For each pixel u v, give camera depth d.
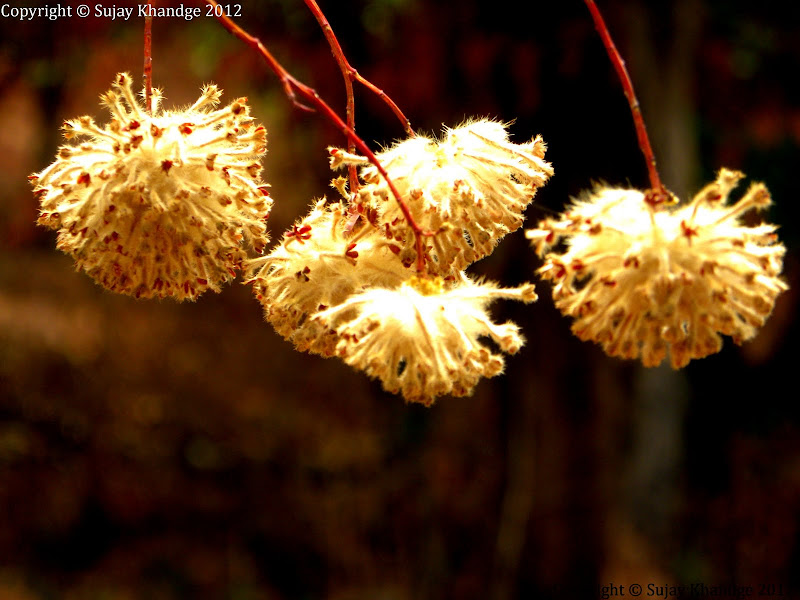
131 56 6.49
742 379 8.23
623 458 6.56
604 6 5.55
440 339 1.72
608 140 5.77
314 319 1.76
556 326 6.59
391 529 7.97
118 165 1.76
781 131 6.87
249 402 8.59
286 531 8.05
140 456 8.20
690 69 5.82
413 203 1.79
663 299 1.63
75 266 1.92
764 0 6.39
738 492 7.88
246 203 1.82
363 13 5.46
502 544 6.95
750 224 3.80
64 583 7.50
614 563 6.50
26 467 7.91
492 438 7.50
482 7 5.55
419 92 5.81
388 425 8.48
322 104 1.80
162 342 8.77
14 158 9.60
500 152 1.81
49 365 8.37
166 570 7.76
